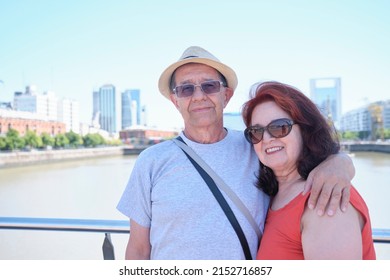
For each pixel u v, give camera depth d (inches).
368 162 1968.5
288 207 61.8
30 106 3998.5
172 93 85.0
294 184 65.0
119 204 78.2
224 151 76.5
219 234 68.6
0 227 84.7
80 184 1301.7
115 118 5255.9
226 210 69.8
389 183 1045.2
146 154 78.2
